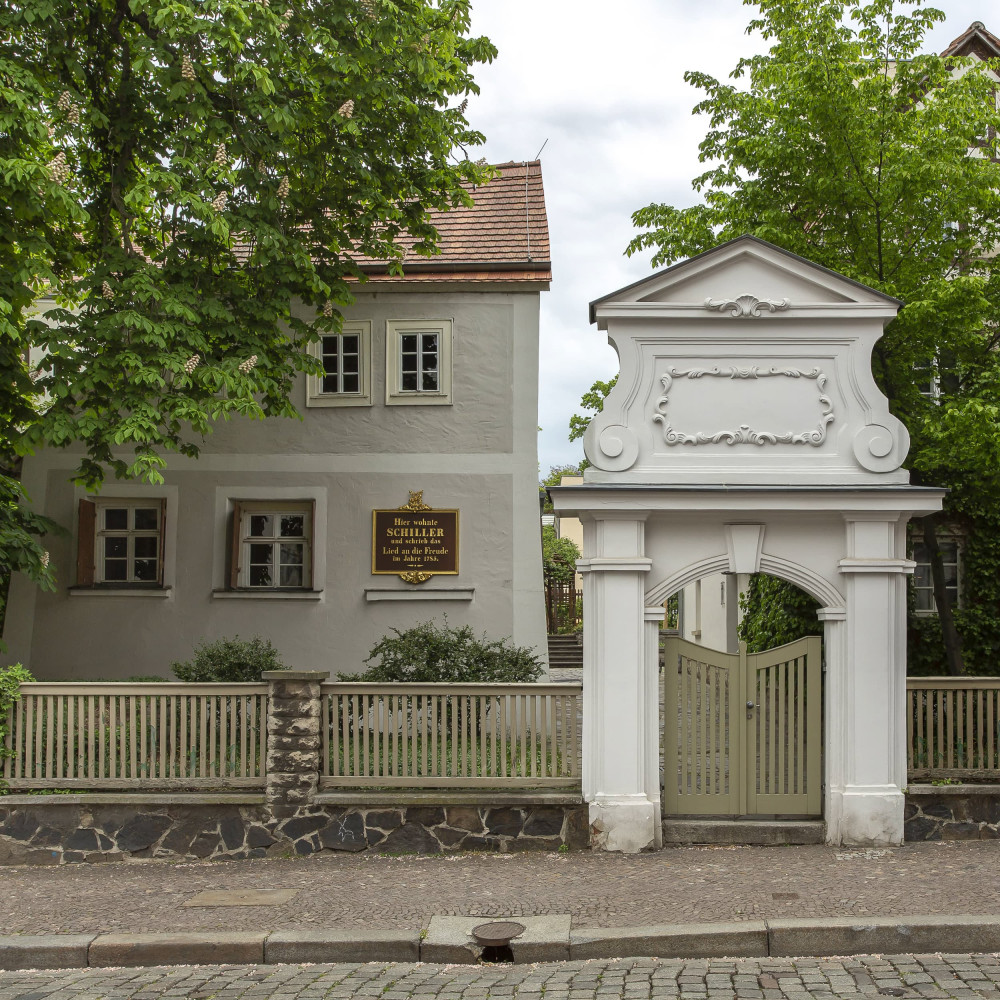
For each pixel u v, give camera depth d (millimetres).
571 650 27016
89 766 9242
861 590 9055
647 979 6227
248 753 9289
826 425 9258
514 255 14266
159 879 8398
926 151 11617
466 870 8477
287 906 7574
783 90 12016
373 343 14055
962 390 12047
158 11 9562
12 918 7391
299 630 13820
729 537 9148
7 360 10461
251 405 10188
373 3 10570
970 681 9188
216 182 10617
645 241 13211
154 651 13828
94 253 12273
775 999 5809
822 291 9289
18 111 9422
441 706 9266
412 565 13820
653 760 9109
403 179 12234
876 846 8906
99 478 10992
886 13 11930
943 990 5867
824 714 9359
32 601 13891
